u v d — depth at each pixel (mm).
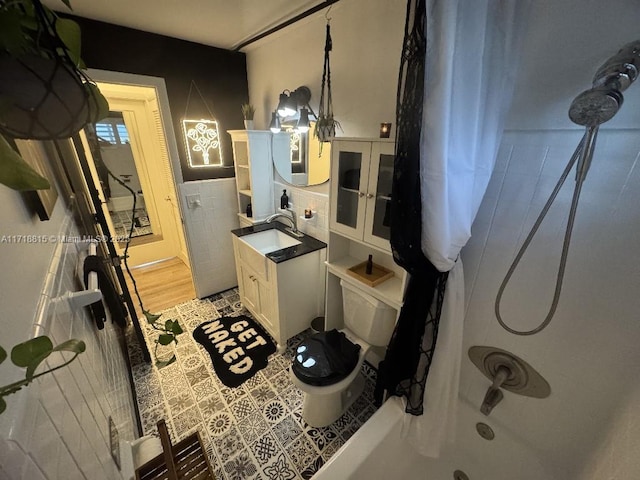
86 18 1764
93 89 449
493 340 1278
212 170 2590
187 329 2328
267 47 2178
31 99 360
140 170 3289
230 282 2975
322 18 1675
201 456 1091
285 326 2047
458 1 722
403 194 957
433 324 1168
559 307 1054
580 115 767
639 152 824
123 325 1907
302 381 1441
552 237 1031
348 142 1411
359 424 1583
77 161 1699
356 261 1803
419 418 1278
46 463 521
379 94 1480
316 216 2137
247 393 1764
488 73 905
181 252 3590
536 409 1189
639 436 839
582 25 865
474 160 935
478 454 1362
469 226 1017
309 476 1341
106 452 889
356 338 1731
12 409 461
